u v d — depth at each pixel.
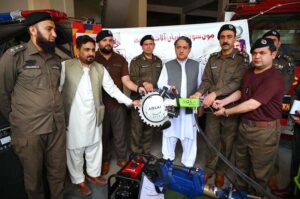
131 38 2.89
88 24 2.61
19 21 2.29
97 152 1.99
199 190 1.56
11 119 1.45
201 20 10.37
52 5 4.28
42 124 1.45
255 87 1.56
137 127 2.38
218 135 1.98
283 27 2.73
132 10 5.04
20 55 1.39
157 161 1.71
